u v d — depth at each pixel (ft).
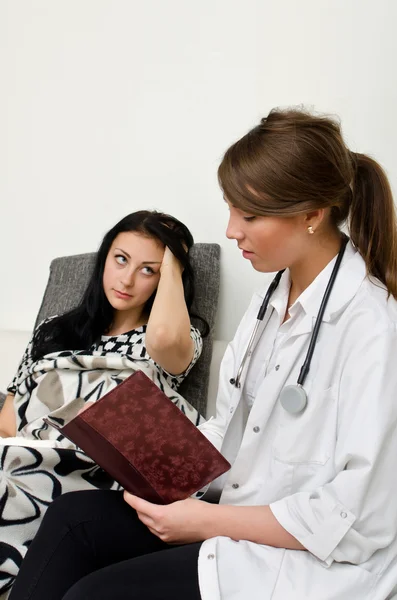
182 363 4.87
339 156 3.05
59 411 4.62
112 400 3.01
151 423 3.08
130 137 6.36
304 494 2.87
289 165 2.95
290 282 3.55
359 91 5.37
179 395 4.91
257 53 5.78
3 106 6.86
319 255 3.27
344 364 3.01
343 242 3.31
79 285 6.00
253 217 3.08
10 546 3.83
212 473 3.19
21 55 6.75
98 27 6.42
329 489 2.81
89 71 6.48
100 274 5.25
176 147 6.17
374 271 3.22
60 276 6.20
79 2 6.48
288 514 2.85
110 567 2.84
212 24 5.94
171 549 2.96
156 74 6.21
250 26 5.79
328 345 3.07
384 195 3.26
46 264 6.81
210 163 6.04
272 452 3.16
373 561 2.83
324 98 5.52
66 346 5.27
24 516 3.90
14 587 3.02
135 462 3.13
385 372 2.84
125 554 3.24
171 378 5.04
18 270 6.93
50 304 6.11
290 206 2.99
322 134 3.03
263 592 2.68
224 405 3.84
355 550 2.77
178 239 5.08
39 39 6.66
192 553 2.89
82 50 6.50
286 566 2.77
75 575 3.06
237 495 3.29
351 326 3.03
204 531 2.97
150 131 6.27
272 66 5.73
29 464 3.95
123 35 6.32
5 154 6.89
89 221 6.59
